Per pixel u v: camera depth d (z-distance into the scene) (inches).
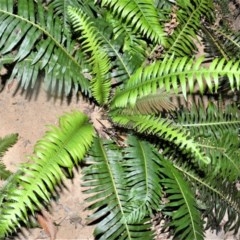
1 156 62.7
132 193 61.0
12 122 66.8
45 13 62.5
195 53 74.4
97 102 68.4
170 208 65.7
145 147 64.2
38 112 68.2
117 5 63.1
